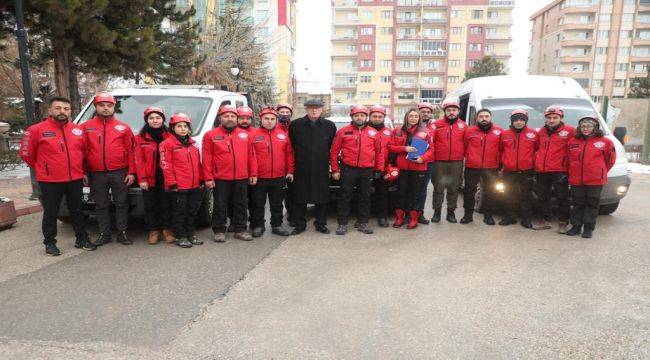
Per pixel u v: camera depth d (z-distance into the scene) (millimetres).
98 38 11133
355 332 3443
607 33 66688
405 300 4027
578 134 6074
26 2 10336
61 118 5074
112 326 3512
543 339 3355
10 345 3217
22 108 20453
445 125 6727
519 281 4500
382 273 4707
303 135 6074
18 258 5125
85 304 3900
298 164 6121
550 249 5598
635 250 5566
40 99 18516
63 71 12461
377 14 71062
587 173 6004
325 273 4699
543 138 6422
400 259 5172
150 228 5727
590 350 3207
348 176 6234
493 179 6727
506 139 6582
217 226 5883
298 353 3145
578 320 3666
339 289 4270
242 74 23328
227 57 22203
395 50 71562
